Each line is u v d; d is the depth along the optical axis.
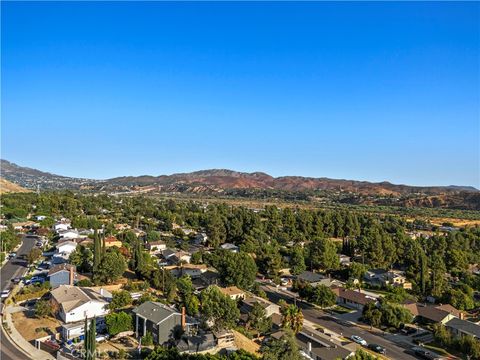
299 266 128.25
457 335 81.62
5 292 94.69
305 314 95.88
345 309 100.88
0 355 63.28
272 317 84.19
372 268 136.62
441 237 158.50
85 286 96.75
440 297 104.81
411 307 94.25
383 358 70.31
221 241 164.88
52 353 64.12
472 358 72.75
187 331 70.00
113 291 90.69
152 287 100.75
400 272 141.38
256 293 104.69
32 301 88.31
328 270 132.38
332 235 190.25
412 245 148.25
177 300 92.00
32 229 179.75
